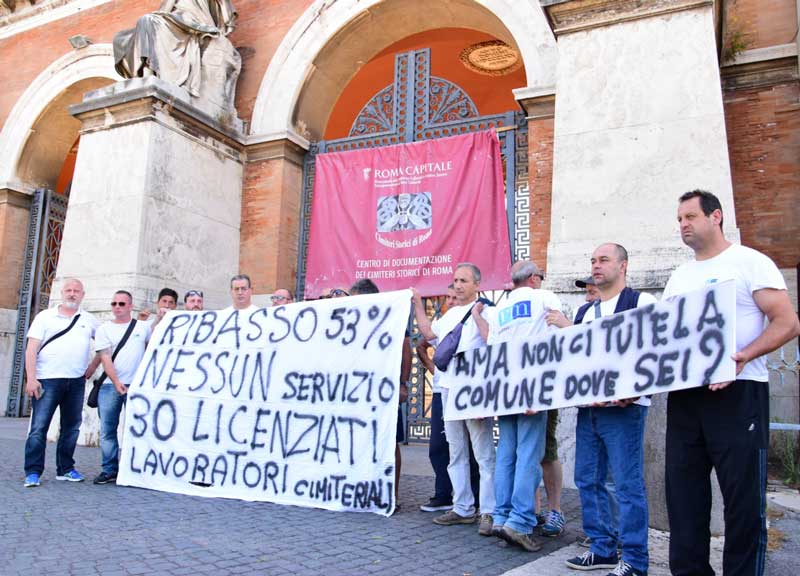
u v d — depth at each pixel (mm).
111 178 9273
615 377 3496
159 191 9188
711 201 3152
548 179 8352
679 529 2977
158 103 9281
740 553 2742
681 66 6043
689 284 3201
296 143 10758
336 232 9984
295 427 5262
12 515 4555
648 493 4762
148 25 9516
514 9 9117
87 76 13383
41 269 13797
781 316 2816
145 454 5746
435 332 5004
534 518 4090
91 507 4859
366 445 4957
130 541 3922
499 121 9242
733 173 8125
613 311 3744
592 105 6309
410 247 9336
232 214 10609
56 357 5836
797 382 7312
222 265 10297
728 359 2846
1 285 13469
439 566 3617
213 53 10547
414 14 10555
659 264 5680
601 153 6168
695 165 5797
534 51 8805
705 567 2938
